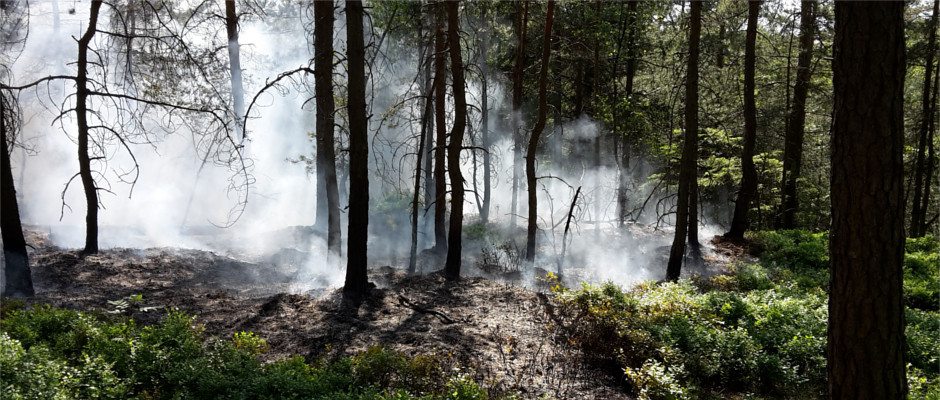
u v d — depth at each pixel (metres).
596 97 21.33
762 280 15.19
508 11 20.83
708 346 9.53
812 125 28.67
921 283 15.84
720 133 24.19
